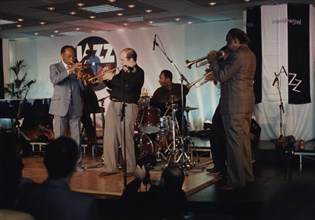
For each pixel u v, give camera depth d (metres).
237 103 4.70
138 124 6.20
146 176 3.98
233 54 4.66
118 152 5.71
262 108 8.59
